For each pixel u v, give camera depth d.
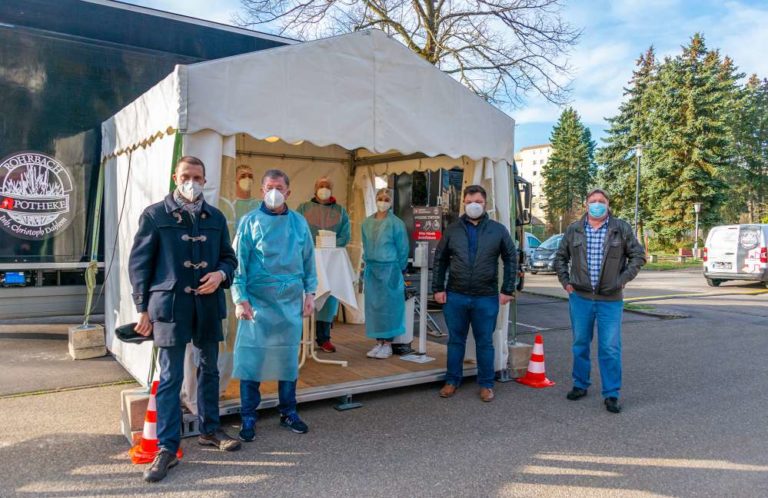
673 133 34.22
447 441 4.18
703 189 34.06
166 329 3.43
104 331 7.04
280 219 4.06
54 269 6.56
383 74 4.89
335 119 4.62
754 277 15.55
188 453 3.86
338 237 6.66
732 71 45.78
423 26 16.03
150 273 3.47
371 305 6.04
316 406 4.93
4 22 6.24
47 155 6.49
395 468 3.69
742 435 4.38
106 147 6.43
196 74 4.02
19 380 5.69
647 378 6.07
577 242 5.12
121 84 6.90
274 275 4.02
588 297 5.12
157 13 7.14
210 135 4.11
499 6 15.70
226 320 4.47
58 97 6.54
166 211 3.47
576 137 56.72
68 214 6.62
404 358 6.09
